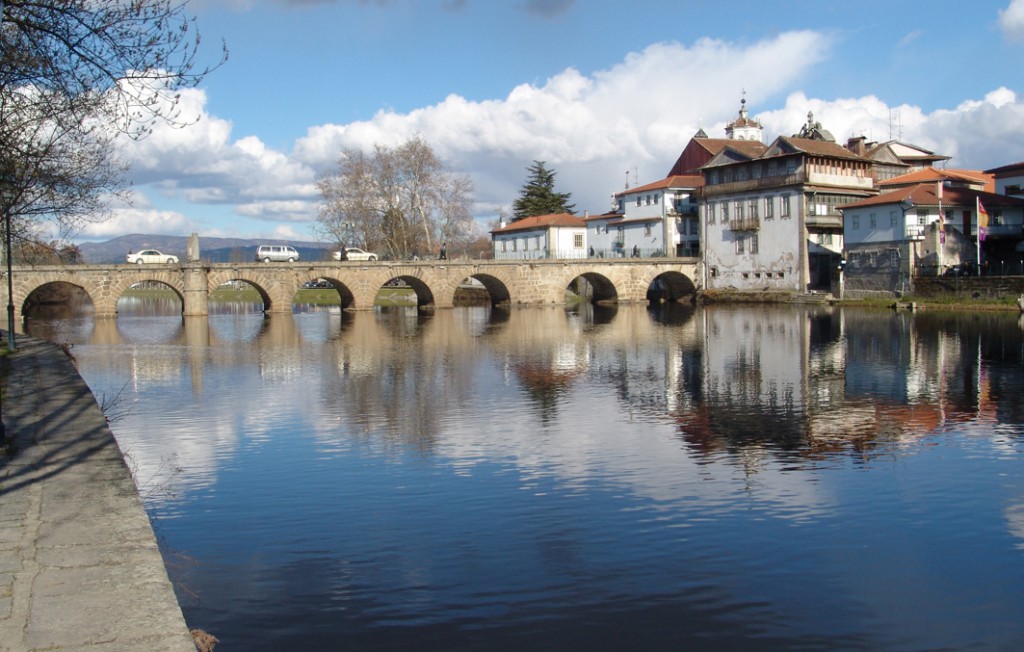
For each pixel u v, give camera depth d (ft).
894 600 45.37
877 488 65.26
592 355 154.20
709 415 94.84
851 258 279.69
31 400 66.64
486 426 89.30
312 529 56.13
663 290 358.23
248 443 81.56
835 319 223.92
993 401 101.09
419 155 353.92
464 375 128.77
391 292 440.04
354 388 116.16
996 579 48.06
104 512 37.68
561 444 80.59
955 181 308.60
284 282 281.13
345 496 63.67
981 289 236.63
